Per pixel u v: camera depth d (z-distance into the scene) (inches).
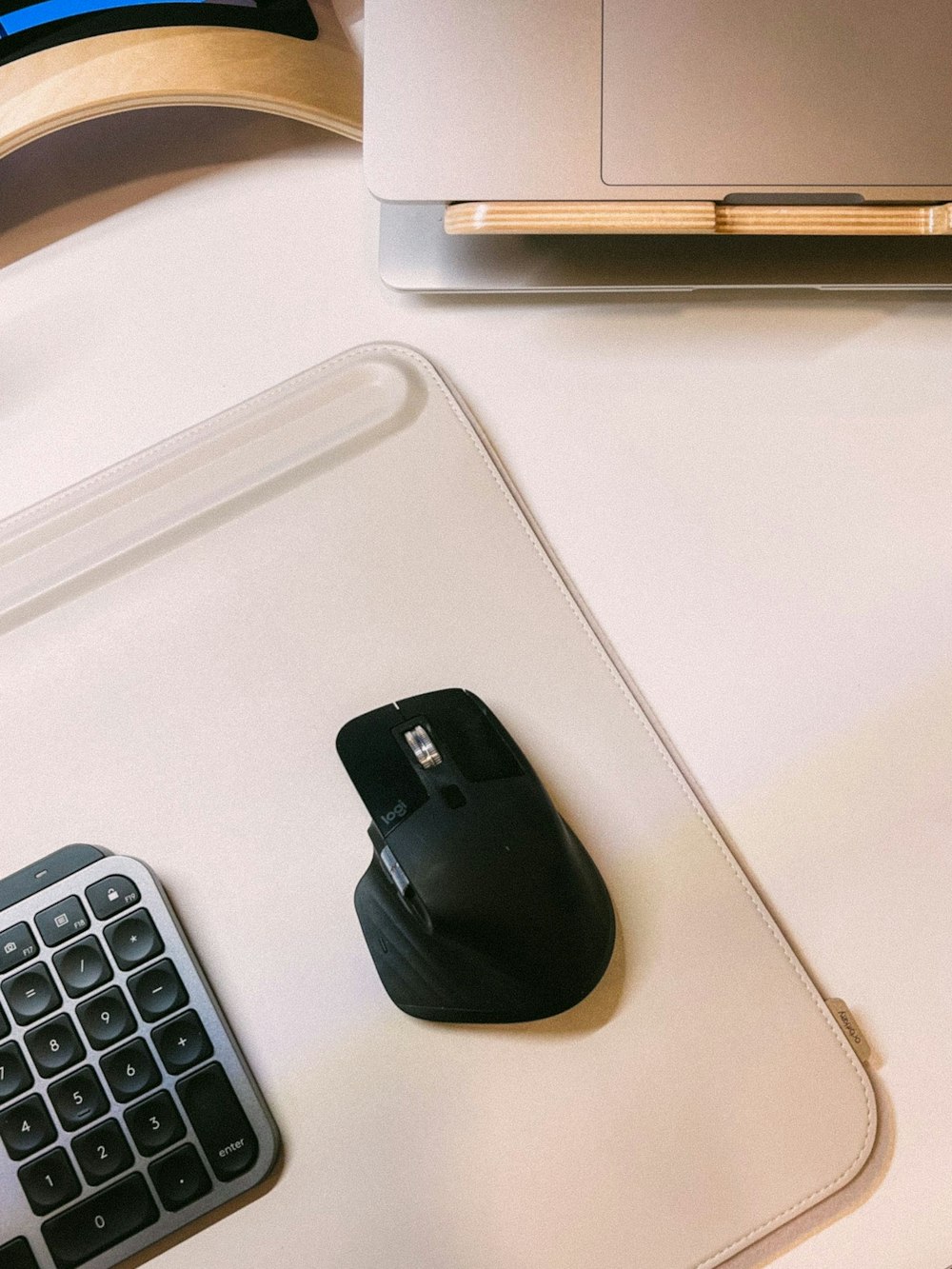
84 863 16.1
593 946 15.2
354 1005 15.8
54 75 17.3
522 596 18.1
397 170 16.8
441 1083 15.4
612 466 19.1
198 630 17.9
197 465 18.8
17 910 15.6
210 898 16.4
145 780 17.1
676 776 17.1
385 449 18.9
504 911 14.3
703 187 16.8
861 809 17.1
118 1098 14.8
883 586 18.4
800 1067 15.5
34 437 19.2
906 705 17.7
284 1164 15.1
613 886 16.4
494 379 19.5
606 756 17.2
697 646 18.1
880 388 19.5
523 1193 15.0
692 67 17.1
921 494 18.9
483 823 14.7
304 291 19.9
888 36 17.3
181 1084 14.9
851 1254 14.9
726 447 19.2
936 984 16.2
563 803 16.9
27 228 20.3
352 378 19.2
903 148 17.0
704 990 15.8
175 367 19.5
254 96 17.8
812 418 19.3
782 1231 15.1
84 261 20.1
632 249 18.7
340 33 19.8
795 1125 15.3
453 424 19.0
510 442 19.2
